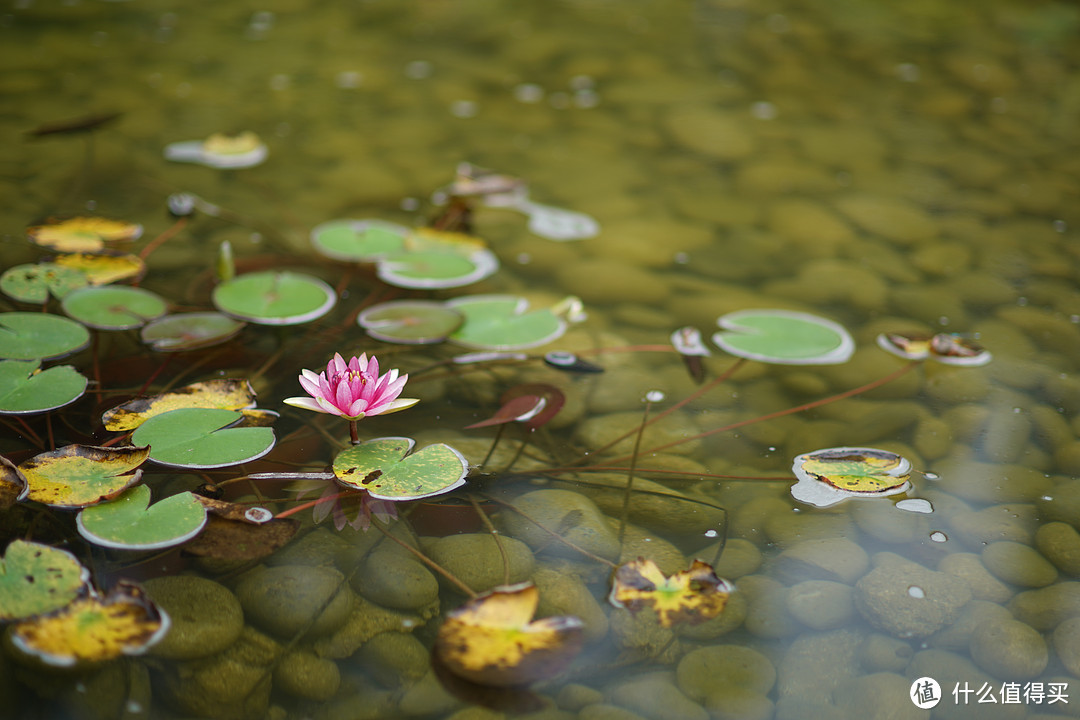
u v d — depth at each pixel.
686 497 1.68
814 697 1.56
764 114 2.40
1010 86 2.63
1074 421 1.76
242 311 1.82
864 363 1.82
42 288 1.82
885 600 1.62
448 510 1.66
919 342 1.83
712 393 1.78
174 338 1.78
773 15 3.24
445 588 1.61
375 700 1.55
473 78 2.54
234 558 1.60
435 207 2.03
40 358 1.74
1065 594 1.62
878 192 2.10
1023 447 1.73
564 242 1.98
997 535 1.66
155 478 1.65
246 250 1.92
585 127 2.27
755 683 1.57
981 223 2.04
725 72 2.69
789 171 2.14
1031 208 2.07
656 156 2.17
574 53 2.78
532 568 1.62
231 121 2.18
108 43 2.55
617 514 1.66
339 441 1.70
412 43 2.78
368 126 2.20
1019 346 1.84
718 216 2.04
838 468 1.70
